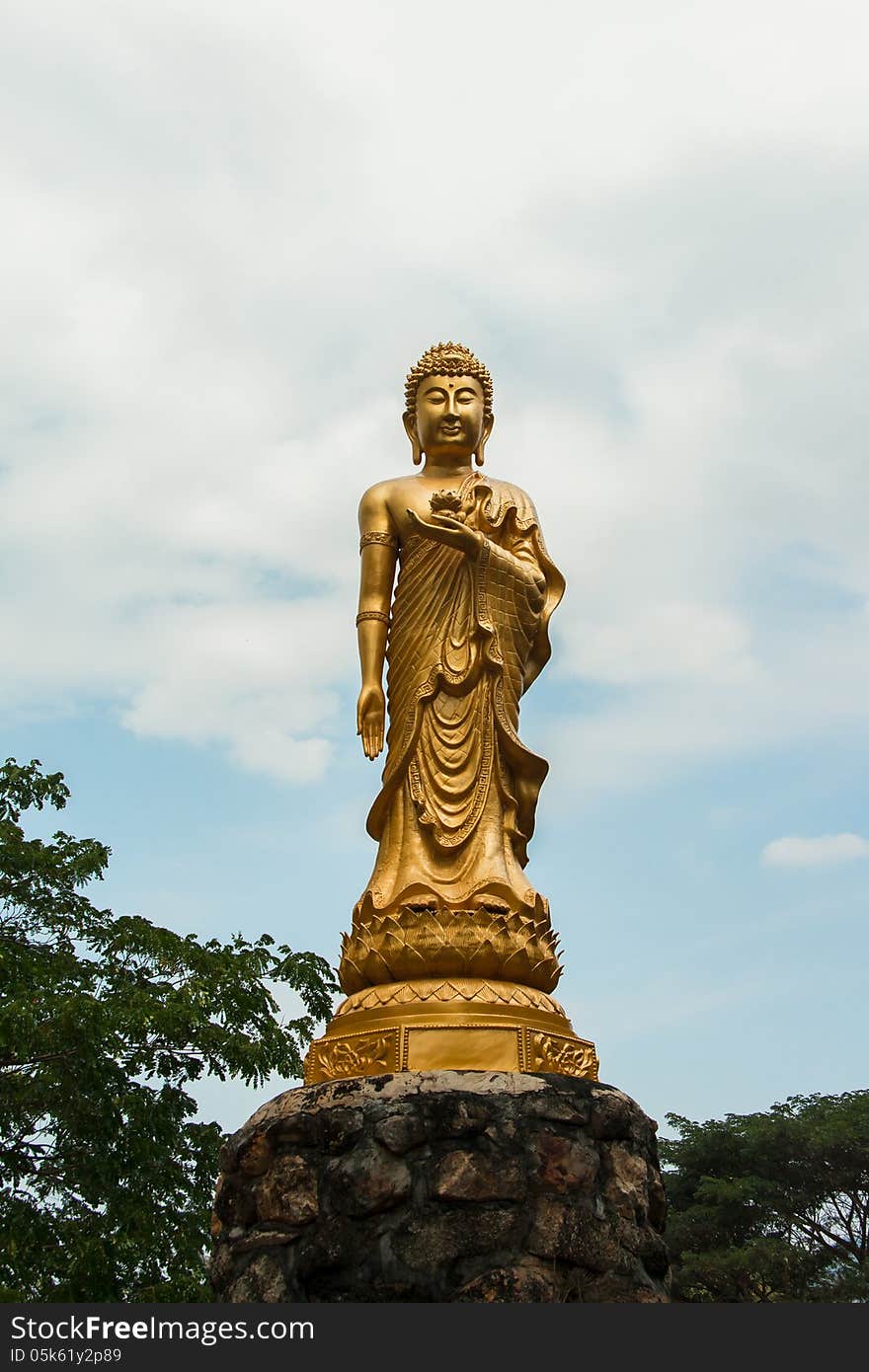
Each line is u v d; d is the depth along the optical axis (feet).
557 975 40.01
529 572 44.60
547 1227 33.06
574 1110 34.83
